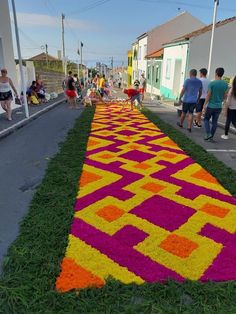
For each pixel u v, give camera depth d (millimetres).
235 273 2777
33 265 2812
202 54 18062
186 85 9031
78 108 15562
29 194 4523
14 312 2324
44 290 2521
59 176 5070
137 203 4152
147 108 15766
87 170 5496
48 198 4227
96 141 7867
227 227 3566
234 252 3094
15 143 7750
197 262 2928
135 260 2947
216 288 2553
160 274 2750
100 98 18141
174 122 11219
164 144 7617
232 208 4047
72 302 2400
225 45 18000
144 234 3393
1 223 3662
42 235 3301
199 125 9945
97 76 21859
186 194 4477
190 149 6949
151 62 30094
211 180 5070
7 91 10078
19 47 10664
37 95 16312
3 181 5059
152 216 3799
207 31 17672
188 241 3270
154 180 5031
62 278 2670
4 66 12688
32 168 5727
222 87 7527
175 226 3574
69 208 3928
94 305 2385
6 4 12711
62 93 25234
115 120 11469
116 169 5586
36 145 7520
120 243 3221
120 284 2594
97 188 4656
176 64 20812
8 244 3225
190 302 2443
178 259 2971
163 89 24188
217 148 7316
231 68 18422
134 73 42875
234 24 17703
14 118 10906
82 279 2666
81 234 3369
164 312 2322
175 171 5512
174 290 2525
